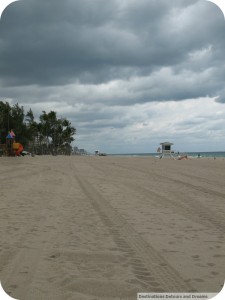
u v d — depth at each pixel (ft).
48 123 304.09
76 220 22.36
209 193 35.99
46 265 14.35
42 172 56.59
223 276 13.48
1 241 17.58
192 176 55.42
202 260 15.23
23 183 40.45
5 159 117.08
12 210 24.94
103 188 37.73
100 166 78.54
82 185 39.83
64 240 17.93
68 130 318.65
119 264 14.60
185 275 13.53
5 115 220.84
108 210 25.77
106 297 11.61
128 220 22.70
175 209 26.78
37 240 17.84
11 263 14.52
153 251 16.37
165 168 75.10
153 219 23.15
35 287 12.26
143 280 13.01
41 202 28.27
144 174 57.88
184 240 18.28
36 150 306.96
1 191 33.73
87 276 13.28
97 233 19.40
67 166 75.20
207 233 19.79
